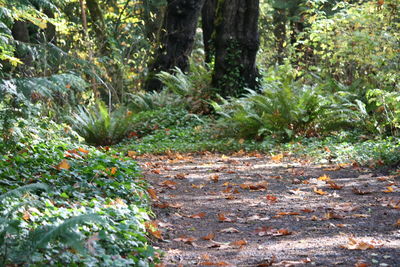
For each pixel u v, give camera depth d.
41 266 4.11
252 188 8.75
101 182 7.26
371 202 7.48
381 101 13.02
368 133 13.93
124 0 28.30
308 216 6.80
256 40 18.31
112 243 4.80
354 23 16.80
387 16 15.77
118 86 20.94
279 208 7.31
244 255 5.20
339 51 16.69
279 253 5.20
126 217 5.64
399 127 13.16
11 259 4.10
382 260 4.81
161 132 16.78
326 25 17.27
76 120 16.27
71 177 7.55
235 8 18.16
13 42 8.69
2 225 4.39
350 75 17.59
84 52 19.66
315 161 11.39
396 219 6.44
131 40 23.34
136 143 15.98
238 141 14.70
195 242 5.79
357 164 10.61
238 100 15.85
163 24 22.84
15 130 8.26
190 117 17.89
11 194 5.00
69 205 5.87
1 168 7.18
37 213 5.21
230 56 18.17
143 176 9.51
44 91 7.90
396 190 8.21
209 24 23.19
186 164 11.86
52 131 10.15
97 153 9.84
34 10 9.15
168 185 9.01
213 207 7.49
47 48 9.05
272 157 12.19
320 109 14.48
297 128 14.70
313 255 5.07
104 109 16.48
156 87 22.47
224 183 9.14
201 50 29.94
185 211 7.29
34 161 7.96
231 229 6.22
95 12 22.47
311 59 20.41
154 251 4.93
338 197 7.91
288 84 15.24
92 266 4.25
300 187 8.77
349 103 14.39
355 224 6.27
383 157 10.66
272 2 28.00
